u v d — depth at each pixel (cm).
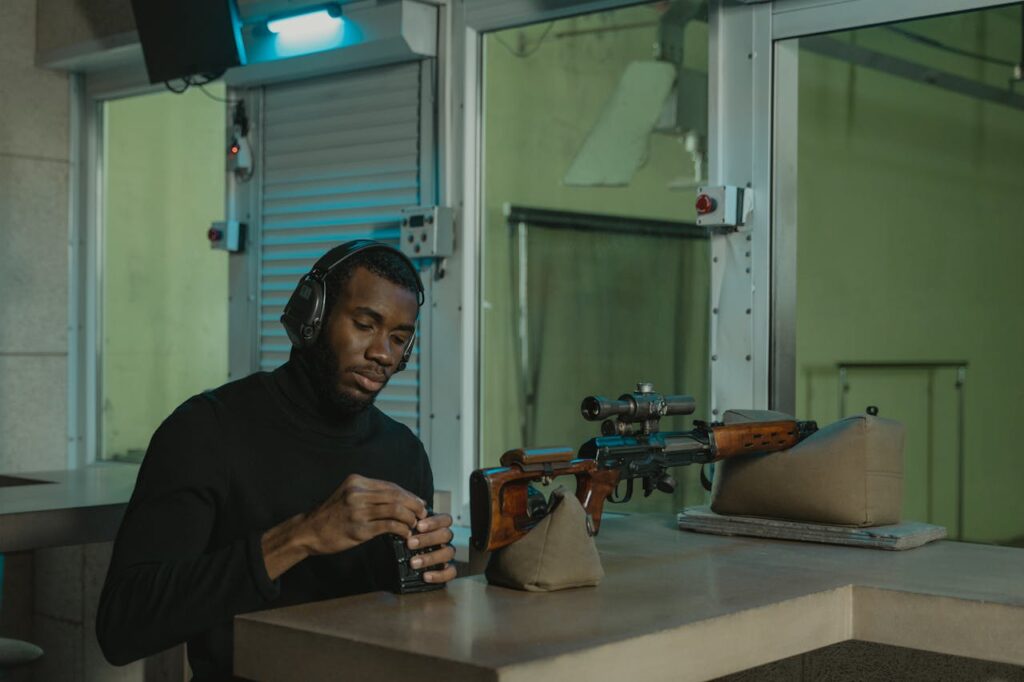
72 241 504
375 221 404
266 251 434
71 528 265
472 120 382
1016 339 548
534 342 407
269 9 407
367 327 182
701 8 374
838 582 182
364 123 407
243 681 177
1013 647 166
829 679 287
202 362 550
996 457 548
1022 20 550
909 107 581
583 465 192
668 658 146
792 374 323
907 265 575
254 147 437
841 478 224
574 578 172
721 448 223
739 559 205
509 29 382
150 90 481
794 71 325
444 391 386
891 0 296
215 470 179
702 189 317
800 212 538
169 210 535
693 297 417
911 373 569
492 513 168
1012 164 556
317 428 188
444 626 146
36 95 491
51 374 496
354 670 140
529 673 128
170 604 162
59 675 428
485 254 389
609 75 417
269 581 161
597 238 421
